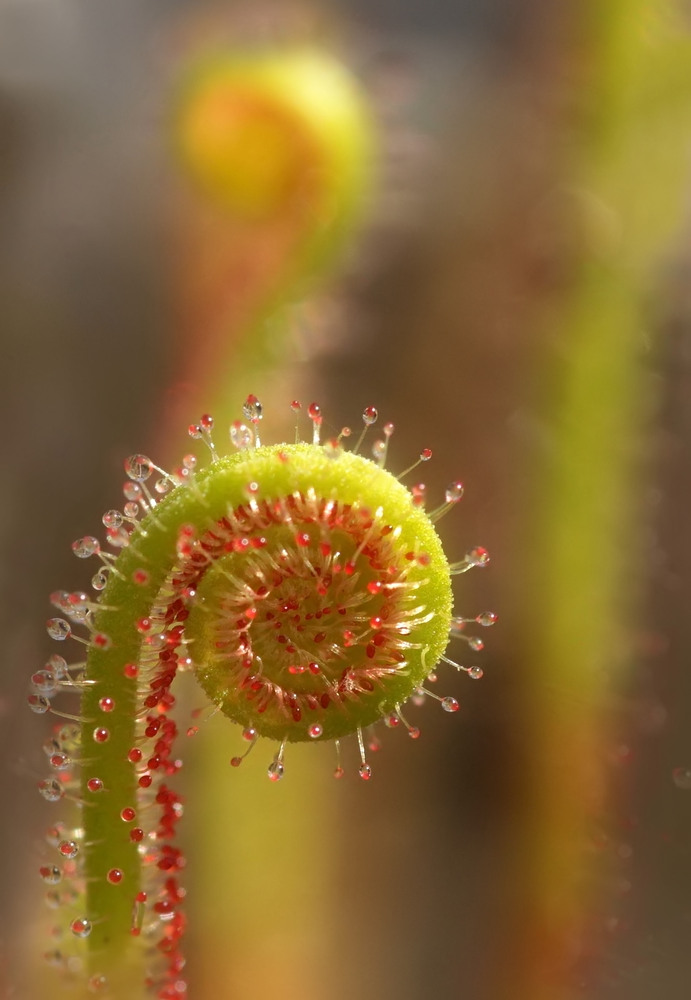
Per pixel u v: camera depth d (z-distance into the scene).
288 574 0.08
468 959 0.10
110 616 0.08
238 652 0.08
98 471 0.10
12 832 0.10
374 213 0.10
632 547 0.10
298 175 0.10
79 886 0.09
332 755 0.10
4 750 0.10
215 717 0.10
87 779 0.08
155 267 0.10
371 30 0.10
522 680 0.10
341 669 0.08
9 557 0.10
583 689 0.10
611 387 0.10
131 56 0.10
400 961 0.10
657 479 0.10
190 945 0.10
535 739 0.10
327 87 0.10
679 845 0.10
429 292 0.10
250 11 0.10
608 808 0.10
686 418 0.10
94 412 0.10
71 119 0.10
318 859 0.10
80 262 0.10
